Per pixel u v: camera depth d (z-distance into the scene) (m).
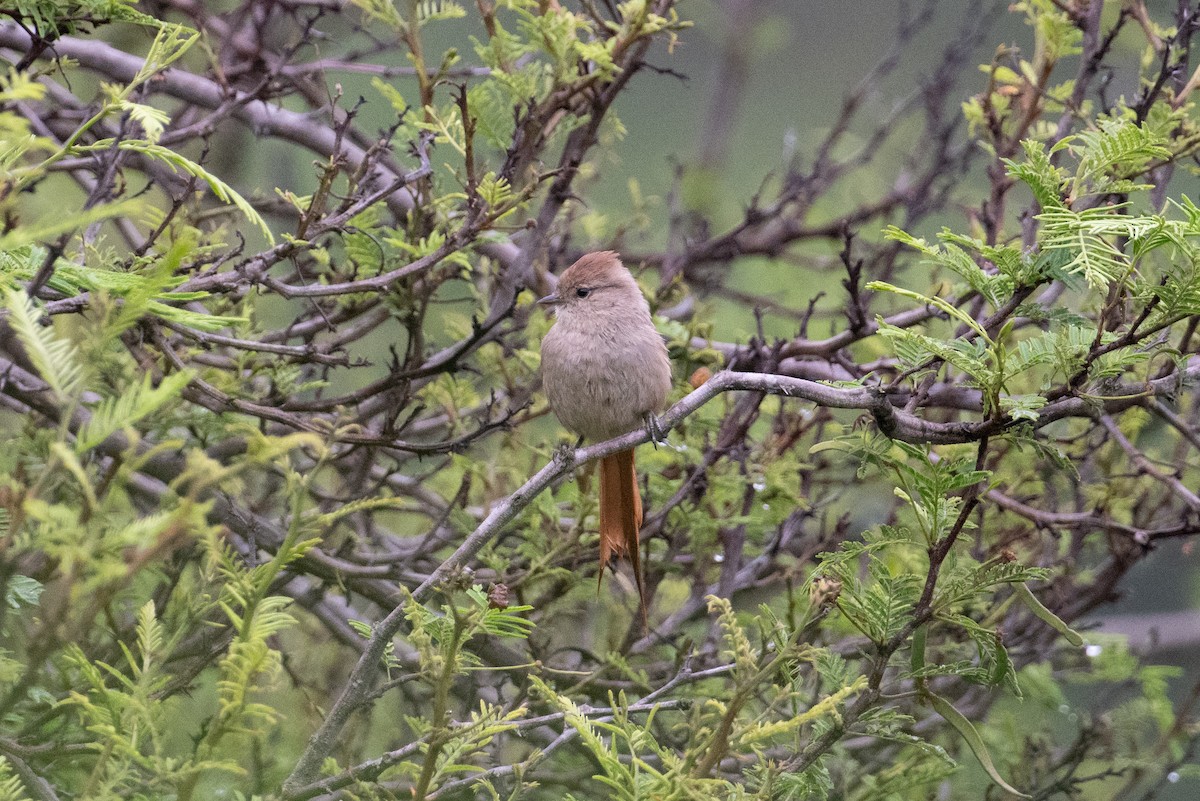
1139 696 12.09
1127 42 12.51
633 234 15.78
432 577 6.24
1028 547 11.23
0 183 5.49
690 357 10.95
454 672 5.71
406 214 10.31
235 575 5.25
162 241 8.95
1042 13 10.04
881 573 6.55
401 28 8.97
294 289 7.84
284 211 10.70
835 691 6.71
